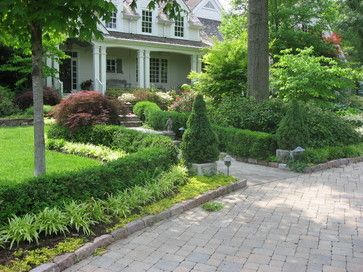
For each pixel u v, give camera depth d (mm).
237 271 3967
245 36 15539
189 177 7352
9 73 17953
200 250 4465
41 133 5664
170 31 23297
